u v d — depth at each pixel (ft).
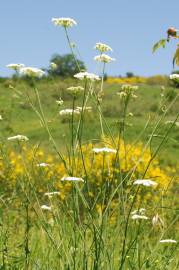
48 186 6.12
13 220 8.18
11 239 7.56
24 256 6.40
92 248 5.46
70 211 5.52
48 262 6.05
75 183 5.34
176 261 6.36
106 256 5.29
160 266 6.02
